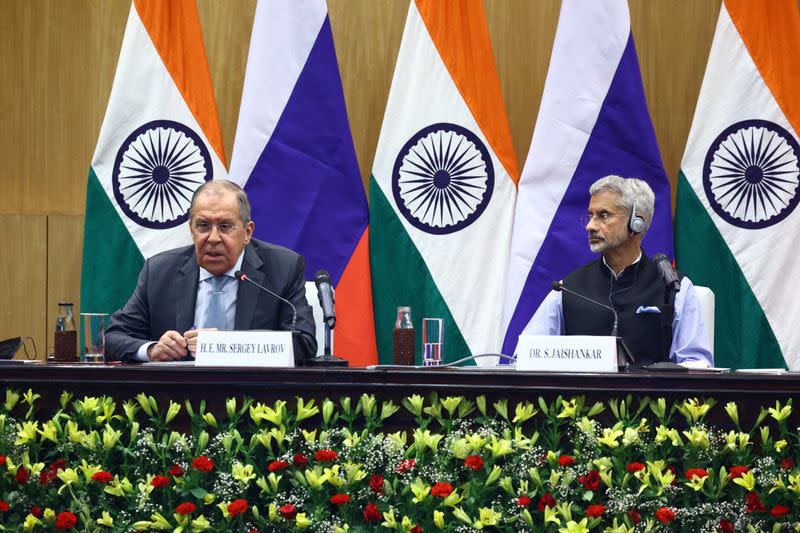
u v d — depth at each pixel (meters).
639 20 10.19
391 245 9.45
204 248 7.09
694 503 4.79
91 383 5.16
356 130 10.21
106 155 9.45
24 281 10.28
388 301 9.45
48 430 5.04
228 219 7.11
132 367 5.14
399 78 9.52
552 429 4.92
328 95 9.45
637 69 9.33
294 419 4.98
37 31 10.35
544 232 9.24
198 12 10.22
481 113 9.49
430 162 9.45
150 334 7.30
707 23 10.15
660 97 10.14
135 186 9.42
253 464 4.91
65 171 10.35
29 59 10.36
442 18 9.55
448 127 9.45
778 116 9.26
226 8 10.24
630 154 9.26
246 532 4.80
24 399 5.19
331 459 4.79
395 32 10.24
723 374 5.03
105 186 9.42
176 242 9.41
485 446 4.79
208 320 7.19
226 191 7.21
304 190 9.36
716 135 9.32
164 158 9.44
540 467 4.79
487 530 4.73
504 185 9.48
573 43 9.34
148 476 4.85
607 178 7.61
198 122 9.51
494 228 9.45
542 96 9.77
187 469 4.92
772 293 9.23
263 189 9.30
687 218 9.36
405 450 4.92
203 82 9.59
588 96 9.29
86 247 9.43
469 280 9.38
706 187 9.33
